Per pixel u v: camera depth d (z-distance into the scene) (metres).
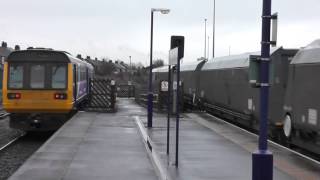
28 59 21.52
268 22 9.35
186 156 14.35
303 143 15.78
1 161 16.16
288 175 11.47
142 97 40.06
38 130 22.33
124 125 22.94
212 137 18.86
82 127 21.56
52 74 21.61
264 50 9.34
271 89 18.86
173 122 24.77
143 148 15.90
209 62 33.12
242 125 25.58
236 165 12.94
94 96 31.61
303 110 15.63
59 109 21.70
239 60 24.89
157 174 11.76
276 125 18.75
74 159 13.59
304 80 15.64
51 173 11.61
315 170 12.11
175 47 13.10
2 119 29.62
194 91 35.78
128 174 11.77
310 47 16.06
